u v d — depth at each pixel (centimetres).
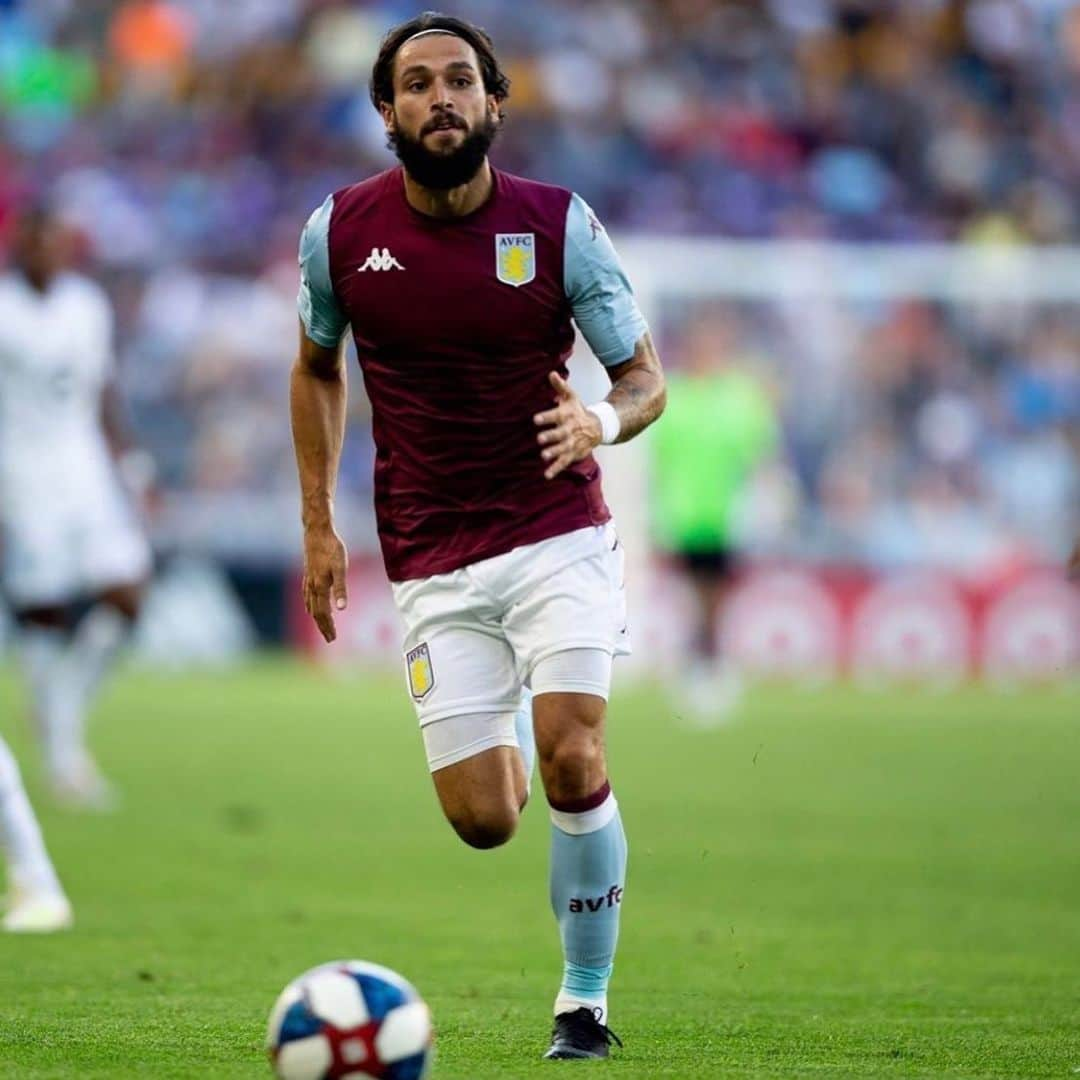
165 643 8162
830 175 9950
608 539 1892
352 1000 1470
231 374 8350
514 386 1864
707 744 5597
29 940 2558
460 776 1897
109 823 3919
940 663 8169
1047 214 10175
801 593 8131
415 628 1914
